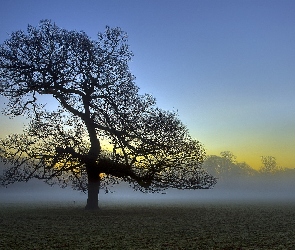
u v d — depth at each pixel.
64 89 35.09
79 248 15.90
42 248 15.81
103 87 35.19
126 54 37.06
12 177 33.81
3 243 17.02
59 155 33.94
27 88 34.94
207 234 20.77
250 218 31.41
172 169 35.06
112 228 23.05
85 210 36.34
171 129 34.12
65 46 35.12
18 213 33.88
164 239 18.73
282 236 20.30
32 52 34.91
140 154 33.62
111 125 33.69
